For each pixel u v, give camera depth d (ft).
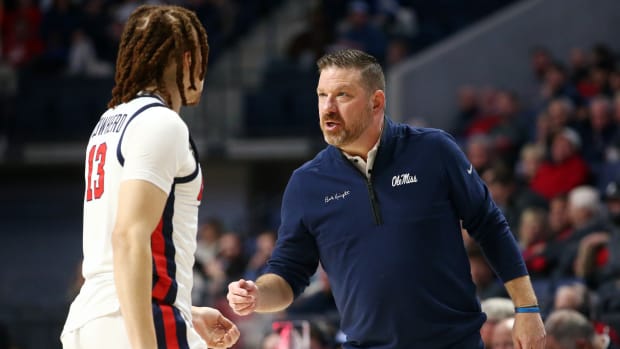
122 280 20.59
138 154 21.54
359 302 26.99
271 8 116.26
